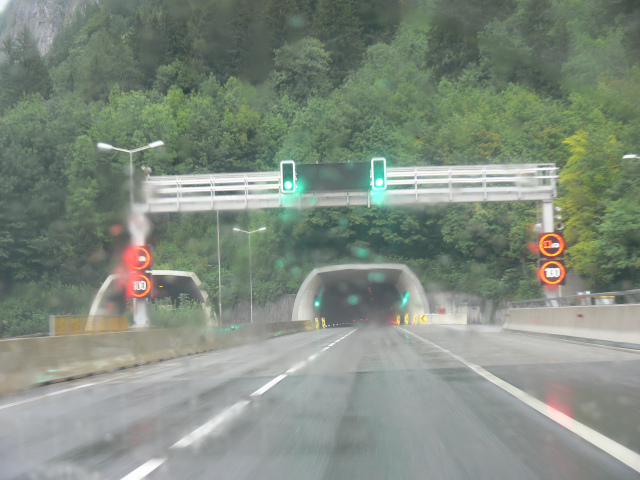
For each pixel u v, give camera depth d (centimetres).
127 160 9294
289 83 12144
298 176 3688
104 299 6669
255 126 10906
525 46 10256
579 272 5150
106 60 12638
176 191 3825
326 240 8731
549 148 7125
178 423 851
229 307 8050
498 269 7538
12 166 7850
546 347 1942
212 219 9438
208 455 653
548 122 7219
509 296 7075
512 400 938
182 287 7900
